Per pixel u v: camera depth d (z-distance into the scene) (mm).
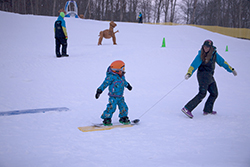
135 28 27219
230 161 2682
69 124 4434
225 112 5496
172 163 2680
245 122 4656
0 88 7430
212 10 53844
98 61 11992
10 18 23812
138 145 3404
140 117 5062
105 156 2973
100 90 4387
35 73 9758
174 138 3725
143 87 8055
